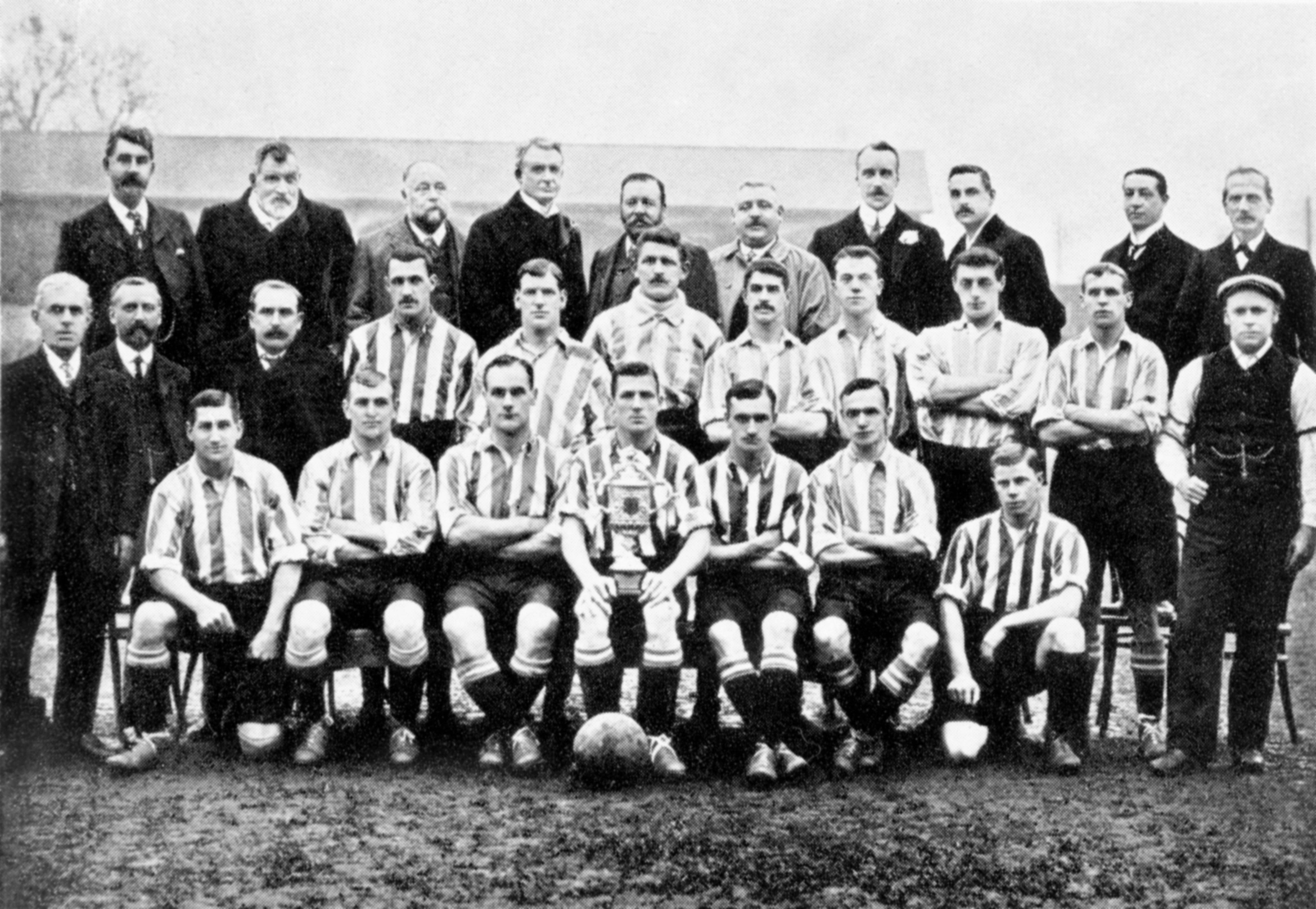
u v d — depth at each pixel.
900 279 6.02
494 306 5.88
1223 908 3.67
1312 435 5.05
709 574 5.15
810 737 5.27
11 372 5.20
